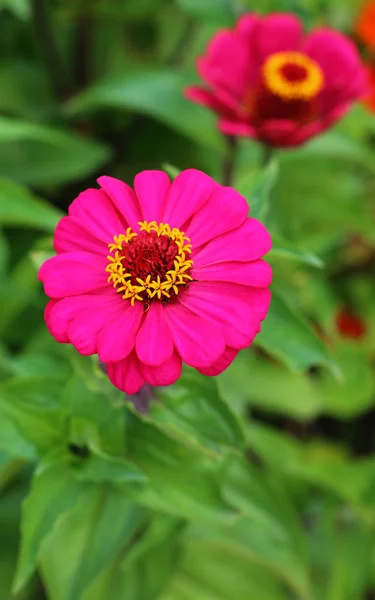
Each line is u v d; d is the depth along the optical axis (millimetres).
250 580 545
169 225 389
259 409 686
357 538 555
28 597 516
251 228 381
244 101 531
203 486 421
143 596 485
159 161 701
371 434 715
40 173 627
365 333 669
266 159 512
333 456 651
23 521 396
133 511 442
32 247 624
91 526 441
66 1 650
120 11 664
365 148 616
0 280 534
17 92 677
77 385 404
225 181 554
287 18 521
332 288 699
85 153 637
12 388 415
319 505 577
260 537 494
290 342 423
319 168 665
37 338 503
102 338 367
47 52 638
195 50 742
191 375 404
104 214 389
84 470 405
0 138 548
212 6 598
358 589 542
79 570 437
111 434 409
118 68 730
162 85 581
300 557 493
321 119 521
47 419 412
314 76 509
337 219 643
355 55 516
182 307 382
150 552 488
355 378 627
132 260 385
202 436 401
